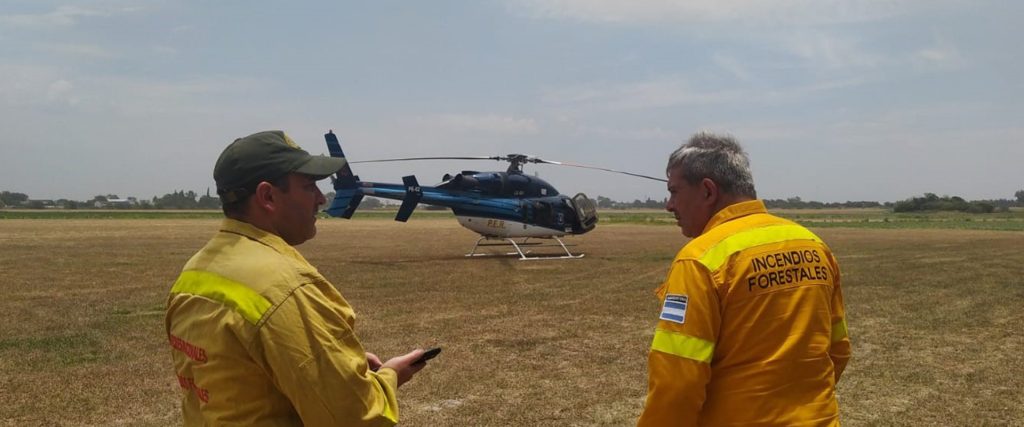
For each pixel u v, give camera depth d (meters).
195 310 1.67
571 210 18.06
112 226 36.97
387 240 25.83
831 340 2.14
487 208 17.09
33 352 6.41
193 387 1.76
